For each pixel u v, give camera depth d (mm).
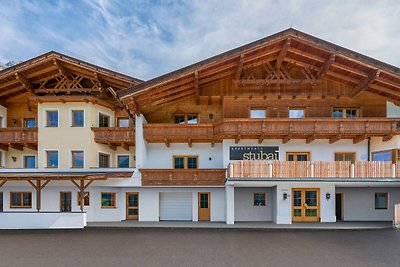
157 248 10312
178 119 17438
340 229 13578
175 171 15547
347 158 16234
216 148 17109
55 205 16500
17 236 12359
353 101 16438
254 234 12594
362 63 14000
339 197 16844
